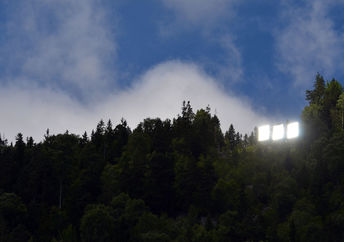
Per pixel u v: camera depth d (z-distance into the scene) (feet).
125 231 375.45
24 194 493.77
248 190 456.04
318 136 552.00
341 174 450.71
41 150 539.70
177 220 442.91
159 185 481.87
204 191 456.04
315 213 392.68
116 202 425.69
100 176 517.14
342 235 351.25
